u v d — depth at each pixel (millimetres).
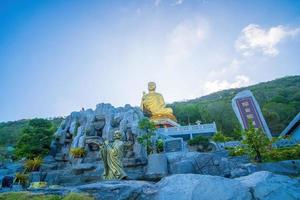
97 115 34312
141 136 29391
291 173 15570
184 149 32062
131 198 8102
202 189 7098
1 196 8570
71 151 29891
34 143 31453
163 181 8016
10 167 29328
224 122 67875
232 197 6855
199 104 84375
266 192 6930
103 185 8758
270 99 77312
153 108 50531
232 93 99875
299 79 95562
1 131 63281
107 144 15469
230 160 20375
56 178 24297
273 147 23484
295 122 30156
